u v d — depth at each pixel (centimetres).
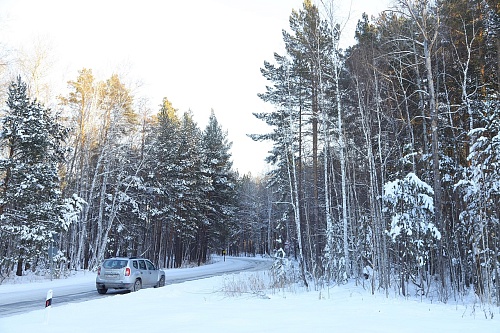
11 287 1978
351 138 2333
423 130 2055
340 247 1981
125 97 3141
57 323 884
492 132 1593
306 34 2281
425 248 1487
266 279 2273
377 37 2236
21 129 2244
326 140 2177
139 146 3581
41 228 2262
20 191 2203
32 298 1564
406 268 1650
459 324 808
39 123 2328
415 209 1459
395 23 2009
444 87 1922
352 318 893
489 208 1455
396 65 2148
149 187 3922
